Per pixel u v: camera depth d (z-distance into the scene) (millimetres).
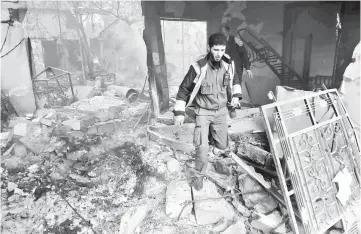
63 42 9039
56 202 2492
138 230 2074
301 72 5320
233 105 2283
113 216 2293
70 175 2969
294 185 1949
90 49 9453
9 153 3543
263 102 5770
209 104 2189
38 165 3229
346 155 2365
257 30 5504
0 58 4691
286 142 2008
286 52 5359
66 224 2193
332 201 2123
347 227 2066
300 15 5059
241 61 5449
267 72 5648
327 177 2166
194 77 2037
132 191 2658
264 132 3416
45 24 8539
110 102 5863
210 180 2641
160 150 3447
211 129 2461
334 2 4633
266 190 2348
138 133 4094
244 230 2047
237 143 3340
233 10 5406
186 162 3066
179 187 2496
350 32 4574
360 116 3326
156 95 4891
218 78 2100
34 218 2275
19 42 4820
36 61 8844
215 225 2129
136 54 9797
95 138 3969
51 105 5613
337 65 4801
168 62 10148
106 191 2682
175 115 2148
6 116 4688
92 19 9180
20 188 2736
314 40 5023
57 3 8445
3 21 4586
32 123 4340
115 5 8625
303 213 1902
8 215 2301
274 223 2037
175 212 2244
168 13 5070
